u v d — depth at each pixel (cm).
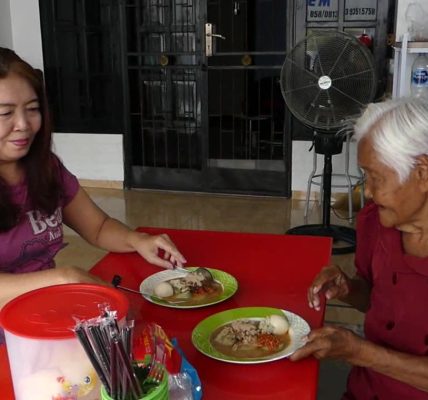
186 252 167
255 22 477
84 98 534
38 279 120
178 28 495
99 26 514
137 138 534
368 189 114
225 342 115
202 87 500
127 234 167
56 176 156
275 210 470
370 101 328
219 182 518
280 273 152
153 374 84
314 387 101
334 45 324
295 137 488
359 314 278
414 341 122
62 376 86
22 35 533
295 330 119
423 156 105
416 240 121
